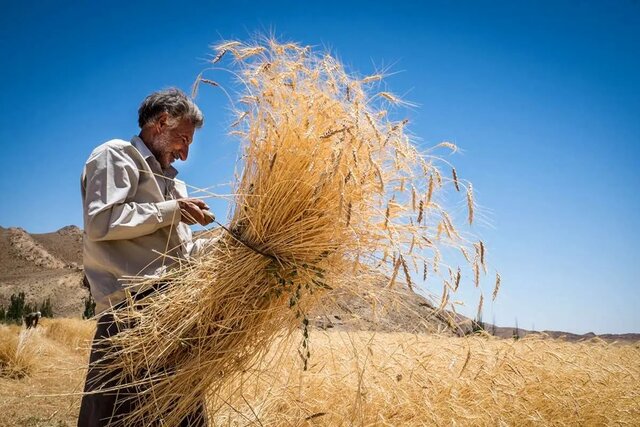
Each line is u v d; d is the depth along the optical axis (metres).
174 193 3.26
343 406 3.77
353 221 2.85
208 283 2.79
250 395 3.92
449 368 4.18
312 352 4.34
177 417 2.73
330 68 2.91
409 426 3.58
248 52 2.90
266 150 2.87
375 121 2.78
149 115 3.05
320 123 2.84
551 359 4.85
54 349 9.07
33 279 119.19
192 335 2.79
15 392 6.32
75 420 4.98
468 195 2.67
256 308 2.82
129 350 2.70
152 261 2.91
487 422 3.65
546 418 3.94
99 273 2.88
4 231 178.38
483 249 2.73
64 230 199.38
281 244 2.81
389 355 4.19
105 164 2.81
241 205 2.84
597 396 4.30
